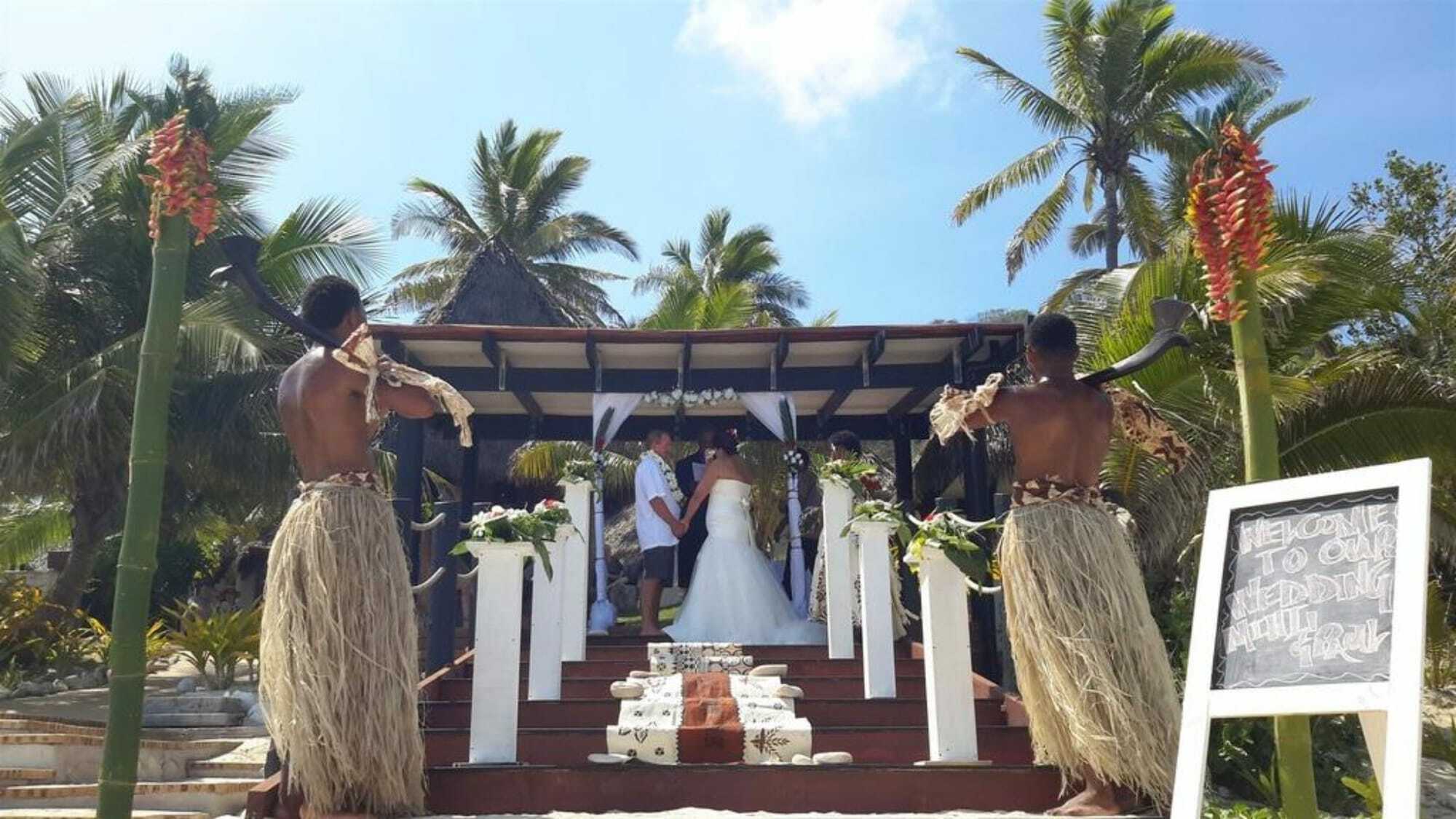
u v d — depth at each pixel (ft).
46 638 43.78
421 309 95.45
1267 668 9.20
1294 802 9.97
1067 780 13.70
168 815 21.76
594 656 23.89
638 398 27.22
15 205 48.70
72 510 52.44
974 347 25.40
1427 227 54.13
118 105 51.83
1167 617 28.14
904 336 25.43
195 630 38.86
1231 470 29.04
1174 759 12.69
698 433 31.78
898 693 20.61
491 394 29.27
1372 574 8.77
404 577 12.92
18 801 21.74
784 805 13.97
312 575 12.30
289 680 12.18
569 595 23.20
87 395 43.60
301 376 13.26
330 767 12.09
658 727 16.87
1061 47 72.69
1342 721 25.99
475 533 15.02
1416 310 35.45
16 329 41.96
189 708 35.09
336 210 50.88
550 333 25.27
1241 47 69.56
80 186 48.47
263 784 13.32
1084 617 12.99
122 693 9.55
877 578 19.63
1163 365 28.96
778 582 26.68
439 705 19.17
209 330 45.73
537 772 13.83
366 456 13.26
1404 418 29.17
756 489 53.62
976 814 13.32
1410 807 7.79
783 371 27.58
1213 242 10.82
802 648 23.32
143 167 47.47
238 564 73.15
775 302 105.81
